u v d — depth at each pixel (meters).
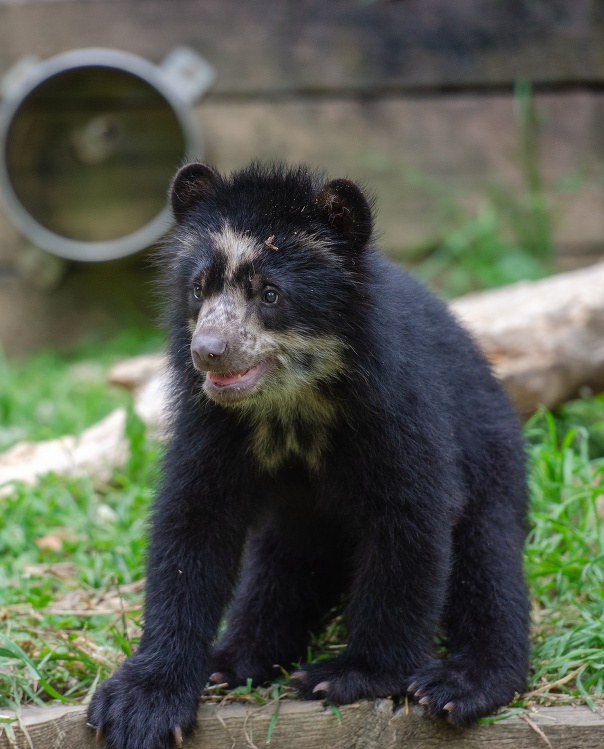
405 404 8.62
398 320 8.95
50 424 16.72
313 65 20.08
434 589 8.51
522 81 19.67
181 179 9.29
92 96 20.48
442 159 20.20
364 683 8.31
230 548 8.86
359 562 8.88
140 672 8.27
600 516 11.28
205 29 20.12
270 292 8.57
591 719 8.12
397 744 8.20
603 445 14.62
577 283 14.93
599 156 19.88
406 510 8.51
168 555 8.57
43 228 20.39
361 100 20.16
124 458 13.73
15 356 21.44
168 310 9.40
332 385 8.77
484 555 9.15
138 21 20.27
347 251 8.79
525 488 9.97
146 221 21.14
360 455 8.66
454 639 9.03
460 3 19.67
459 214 20.28
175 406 9.05
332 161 20.31
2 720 8.00
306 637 9.81
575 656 8.93
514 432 10.00
